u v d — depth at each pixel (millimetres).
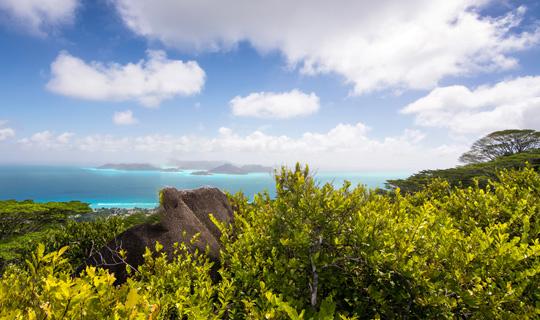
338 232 3971
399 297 3480
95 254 6922
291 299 3172
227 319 4184
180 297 3467
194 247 6691
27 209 23188
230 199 7590
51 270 2697
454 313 3473
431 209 5605
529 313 3275
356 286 3848
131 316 2086
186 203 7945
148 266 4582
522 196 6312
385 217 4215
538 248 3508
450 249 3746
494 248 4031
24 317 2037
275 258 3924
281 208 4156
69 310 2057
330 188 4168
